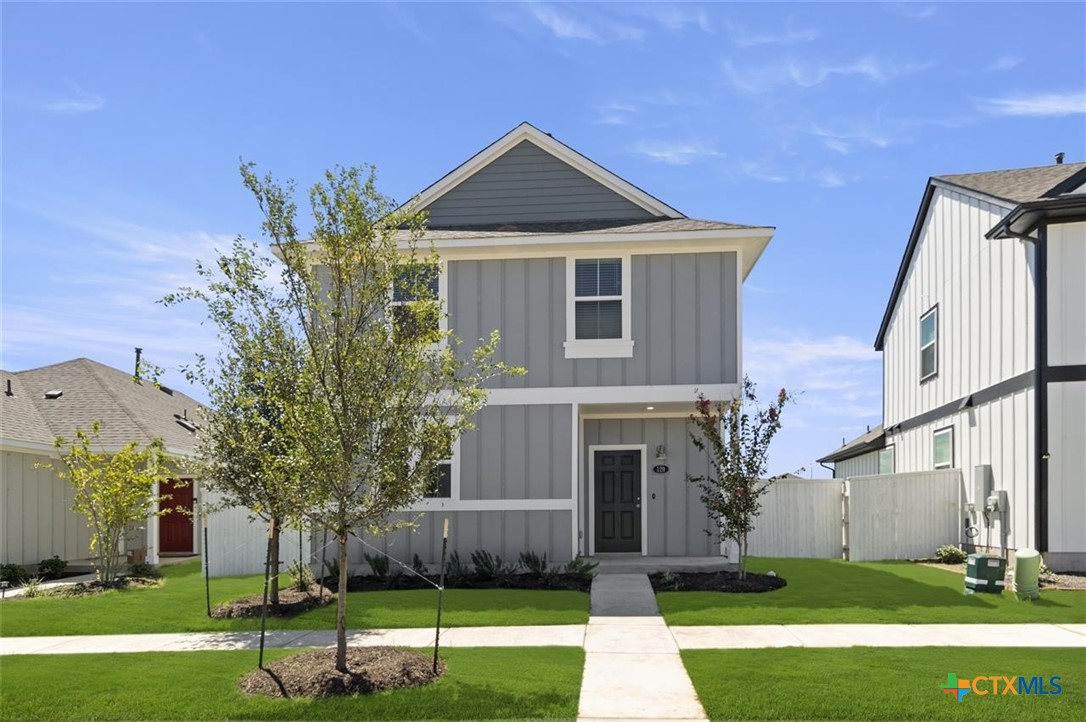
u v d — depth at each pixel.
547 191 16.89
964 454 17.23
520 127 16.86
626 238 14.75
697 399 13.95
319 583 13.57
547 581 13.37
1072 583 12.48
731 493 12.90
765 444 12.96
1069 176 15.12
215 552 16.30
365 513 7.86
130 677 7.93
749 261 15.99
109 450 17.27
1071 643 8.85
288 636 9.92
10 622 10.88
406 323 8.08
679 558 15.36
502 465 14.88
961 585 12.85
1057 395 13.59
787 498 18.00
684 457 15.92
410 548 14.80
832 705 6.70
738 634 9.51
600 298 15.05
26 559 16.70
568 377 14.96
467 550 14.77
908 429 21.75
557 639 9.45
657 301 14.95
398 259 8.21
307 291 7.92
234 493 11.34
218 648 9.32
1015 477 14.71
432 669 7.99
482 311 15.24
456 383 8.43
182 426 21.75
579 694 7.25
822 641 9.05
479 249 15.09
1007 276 15.23
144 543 18.78
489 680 7.68
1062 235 13.73
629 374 14.88
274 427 9.09
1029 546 14.11
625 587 12.76
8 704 7.14
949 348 18.34
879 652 8.42
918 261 20.78
